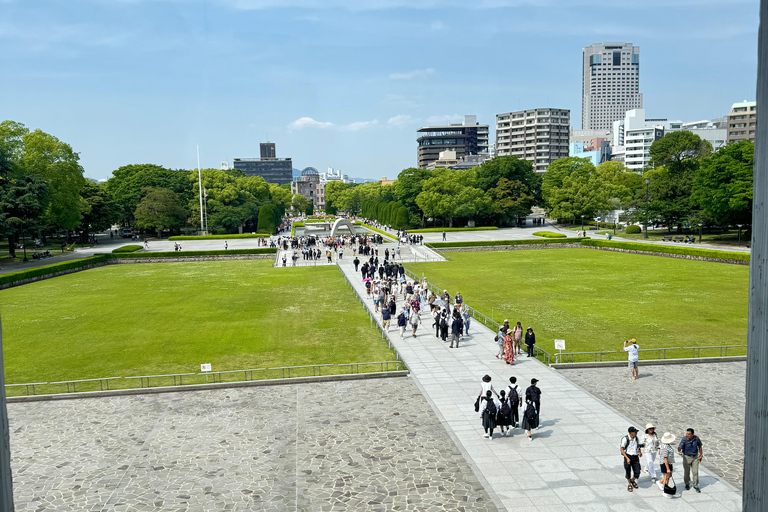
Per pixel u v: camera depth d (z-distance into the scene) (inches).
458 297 1596.9
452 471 743.7
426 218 5989.2
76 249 4008.4
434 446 818.2
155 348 1379.2
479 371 1155.9
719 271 2454.5
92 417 956.0
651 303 1803.6
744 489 209.5
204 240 4458.7
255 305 1903.3
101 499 693.3
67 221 3951.8
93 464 785.6
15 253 3636.8
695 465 677.3
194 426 911.0
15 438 875.4
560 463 757.9
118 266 3122.5
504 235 4347.9
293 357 1284.4
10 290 2304.4
